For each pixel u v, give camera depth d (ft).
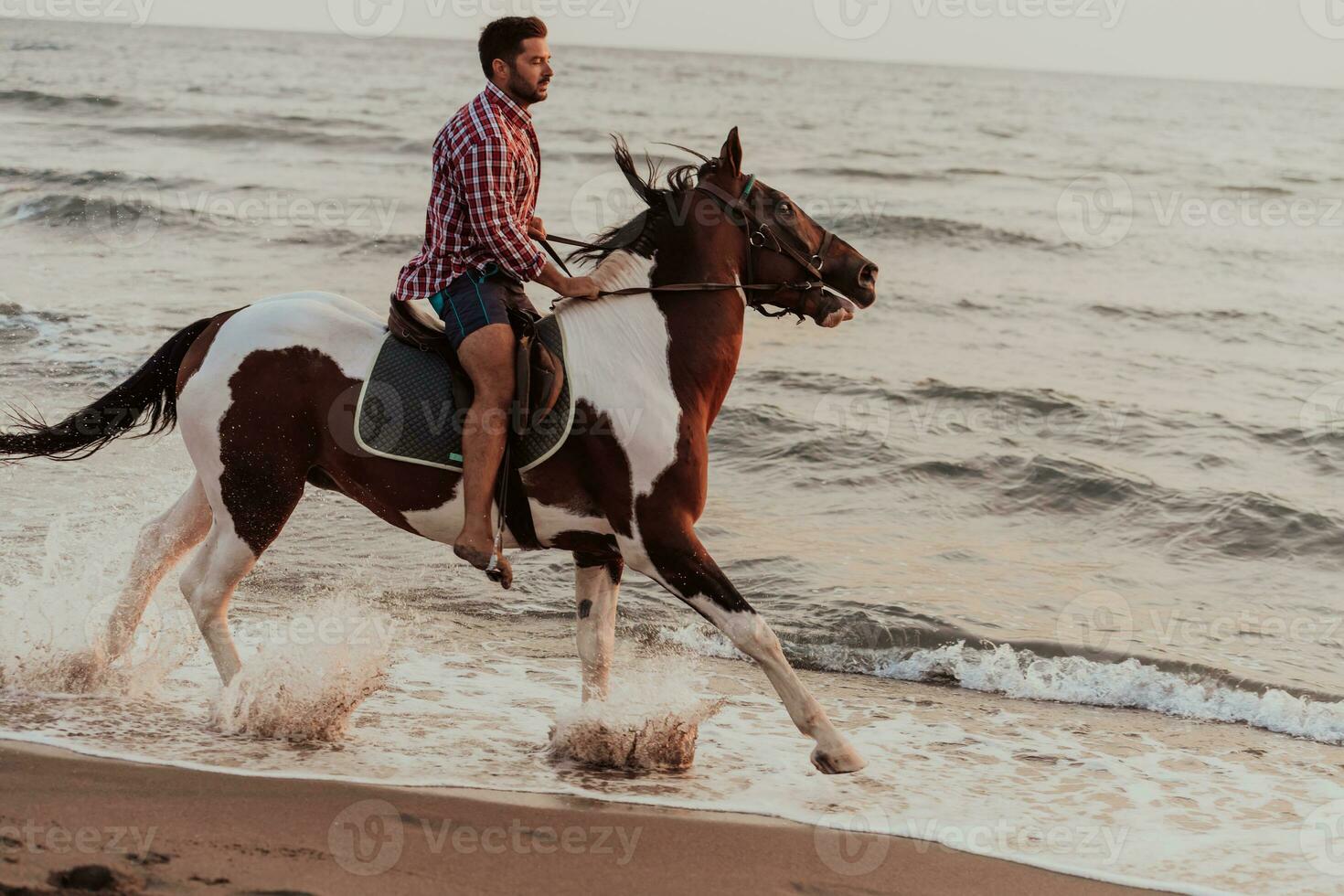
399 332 15.39
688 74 261.65
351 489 16.01
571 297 15.58
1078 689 20.59
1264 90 309.01
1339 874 13.93
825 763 15.15
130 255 55.36
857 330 50.55
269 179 81.82
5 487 26.30
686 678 20.27
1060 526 29.68
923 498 30.78
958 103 195.62
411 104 136.36
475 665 20.04
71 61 181.68
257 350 15.52
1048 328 52.08
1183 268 67.21
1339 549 28.02
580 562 16.66
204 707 16.87
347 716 16.29
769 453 33.68
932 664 21.39
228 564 15.92
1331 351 49.70
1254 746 18.56
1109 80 356.38
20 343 38.86
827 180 98.89
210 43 277.03
